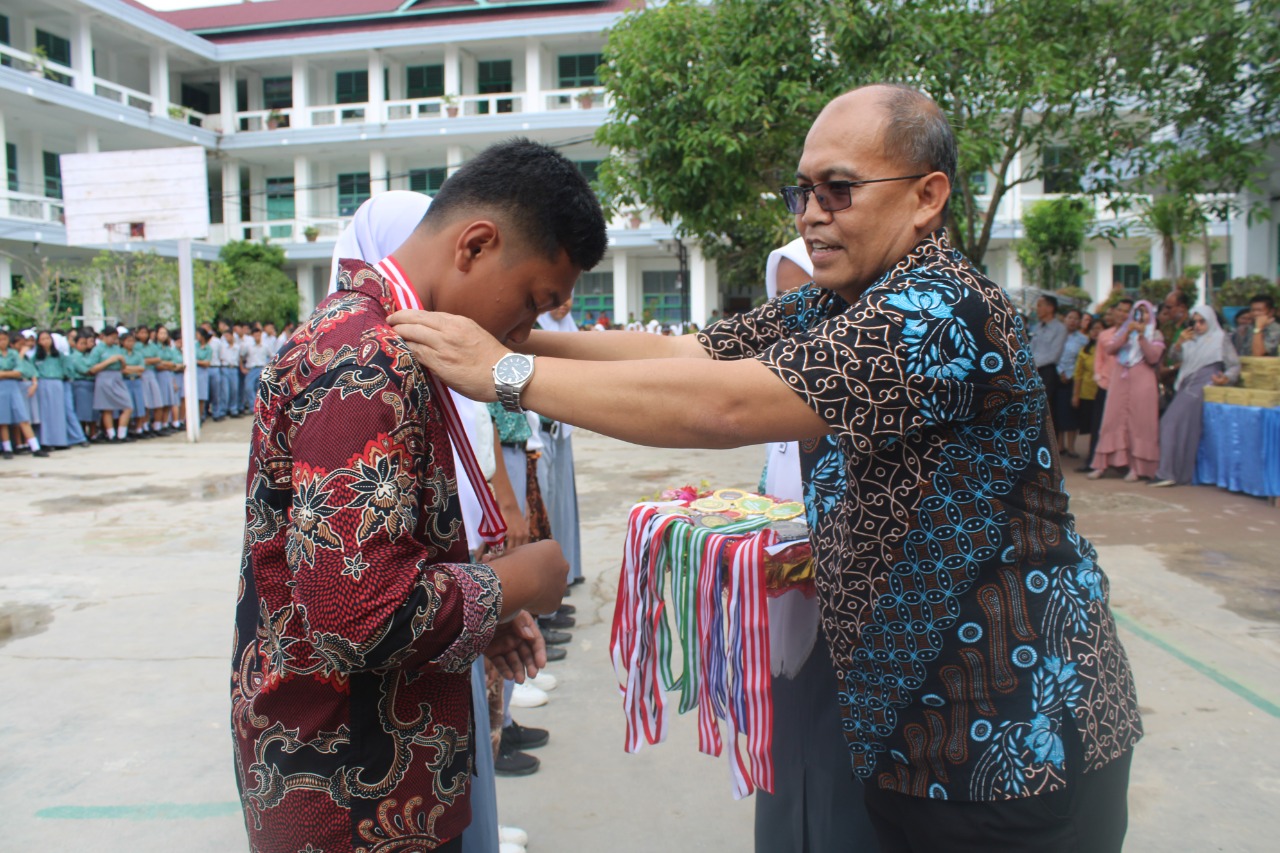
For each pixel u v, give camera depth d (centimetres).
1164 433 705
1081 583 130
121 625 411
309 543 102
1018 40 638
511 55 2373
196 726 307
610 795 263
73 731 303
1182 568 470
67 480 834
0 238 1814
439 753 118
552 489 423
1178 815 244
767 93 647
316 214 2445
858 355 116
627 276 2281
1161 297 1163
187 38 2214
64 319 1664
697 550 184
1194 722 297
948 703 126
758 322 169
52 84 1828
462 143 2269
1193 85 725
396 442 106
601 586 460
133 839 241
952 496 123
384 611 101
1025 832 124
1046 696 124
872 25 617
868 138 129
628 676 200
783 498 237
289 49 2270
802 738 190
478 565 116
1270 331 723
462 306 125
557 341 171
